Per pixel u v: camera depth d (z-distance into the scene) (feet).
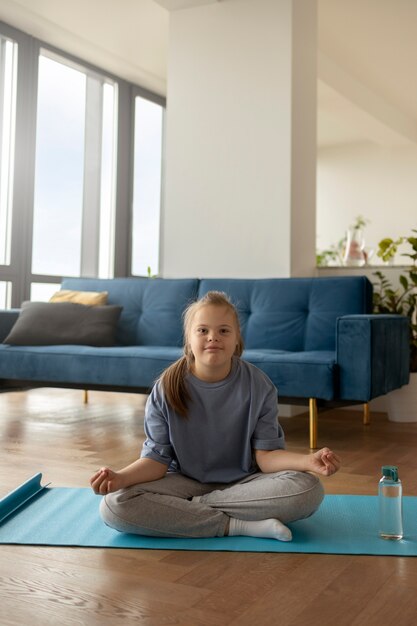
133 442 9.61
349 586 4.36
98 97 18.67
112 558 4.87
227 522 5.38
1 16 15.38
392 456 8.78
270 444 5.64
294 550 5.02
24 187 16.29
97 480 5.15
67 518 5.79
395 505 5.33
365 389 9.24
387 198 26.27
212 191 13.23
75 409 12.94
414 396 11.73
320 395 9.35
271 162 12.67
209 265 13.24
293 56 12.63
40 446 9.16
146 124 20.33
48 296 17.20
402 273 13.02
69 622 3.80
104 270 18.97
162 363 10.29
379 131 22.99
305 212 13.15
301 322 11.53
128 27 15.93
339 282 11.43
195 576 4.52
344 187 27.12
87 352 10.92
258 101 12.82
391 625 3.77
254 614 3.92
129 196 19.45
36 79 16.47
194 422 5.63
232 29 13.11
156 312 12.62
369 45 17.29
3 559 4.84
